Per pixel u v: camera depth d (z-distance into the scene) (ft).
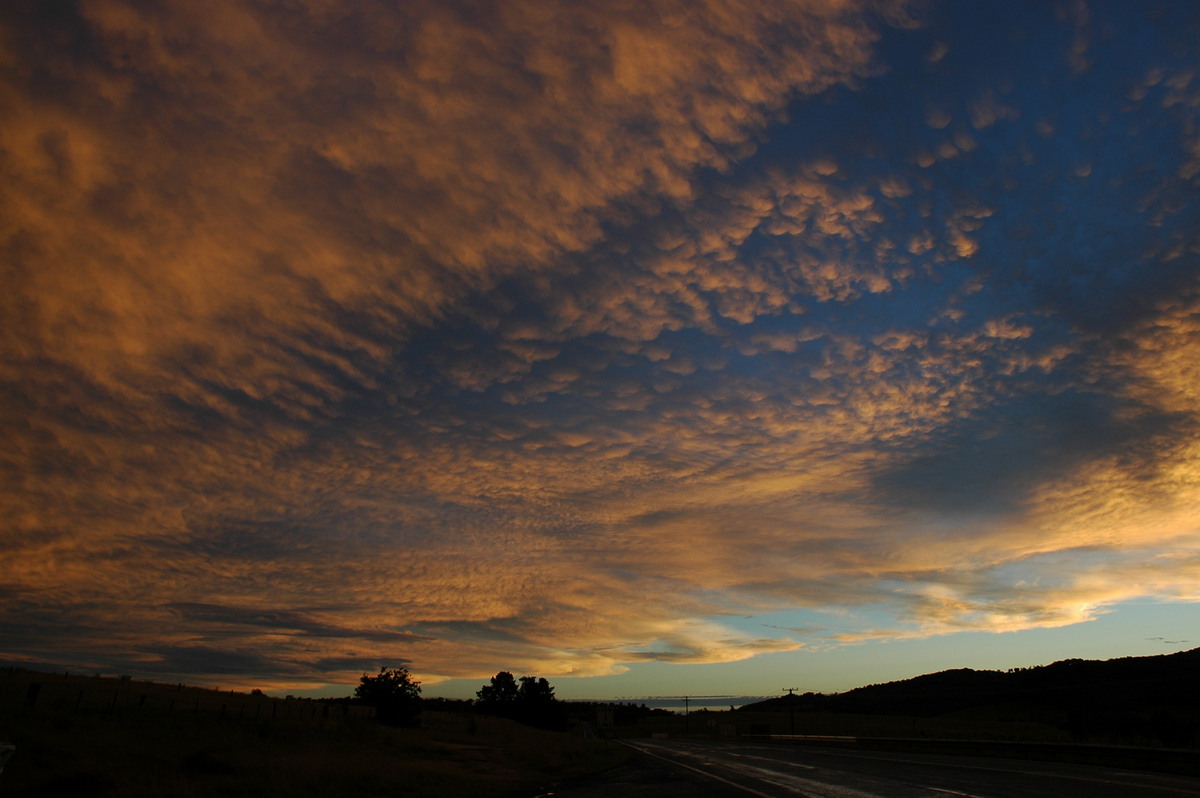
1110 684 314.55
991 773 75.36
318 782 58.34
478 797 60.90
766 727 273.54
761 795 58.85
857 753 127.65
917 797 53.47
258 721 115.85
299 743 93.91
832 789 62.03
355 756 83.82
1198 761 74.38
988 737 193.77
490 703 304.71
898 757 111.14
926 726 304.71
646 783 73.41
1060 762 93.86
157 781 50.98
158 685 202.08
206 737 83.15
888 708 495.82
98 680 181.16
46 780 47.75
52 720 76.13
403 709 163.84
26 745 58.34
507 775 83.05
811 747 164.45
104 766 54.75
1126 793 53.67
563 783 74.84
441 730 161.58
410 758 94.94
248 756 68.49
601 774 87.81
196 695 176.96
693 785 69.87
